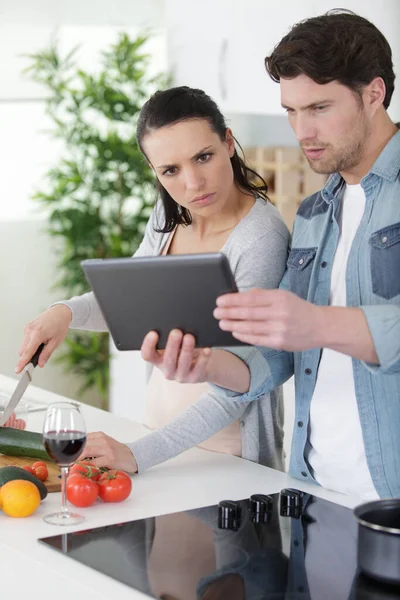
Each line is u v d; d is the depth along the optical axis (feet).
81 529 5.87
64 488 6.06
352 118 6.12
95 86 16.69
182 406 7.98
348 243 6.70
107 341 17.61
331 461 6.63
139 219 17.26
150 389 8.37
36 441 7.18
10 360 18.04
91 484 6.29
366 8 12.38
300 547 5.55
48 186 17.95
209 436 7.24
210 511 6.18
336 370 6.58
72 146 17.61
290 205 15.88
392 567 4.82
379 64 6.09
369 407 6.35
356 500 6.50
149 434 7.17
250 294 5.41
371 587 4.94
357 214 6.66
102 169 16.78
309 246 6.91
